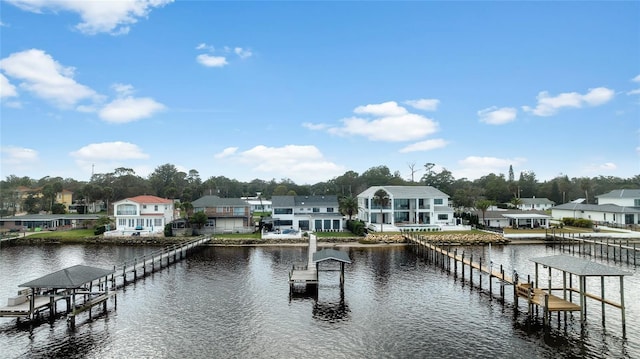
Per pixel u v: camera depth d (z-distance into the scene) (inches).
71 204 5477.4
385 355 1081.4
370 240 2989.7
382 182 7042.3
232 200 3700.8
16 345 1143.6
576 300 1517.0
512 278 1596.9
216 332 1241.4
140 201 3422.7
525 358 1056.8
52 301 1350.9
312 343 1159.6
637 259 2434.8
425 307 1477.6
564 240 3029.0
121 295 1635.1
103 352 1101.7
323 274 2009.1
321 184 7564.0
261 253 2657.5
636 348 1104.8
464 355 1077.1
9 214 4744.1
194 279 1909.4
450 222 3786.9
